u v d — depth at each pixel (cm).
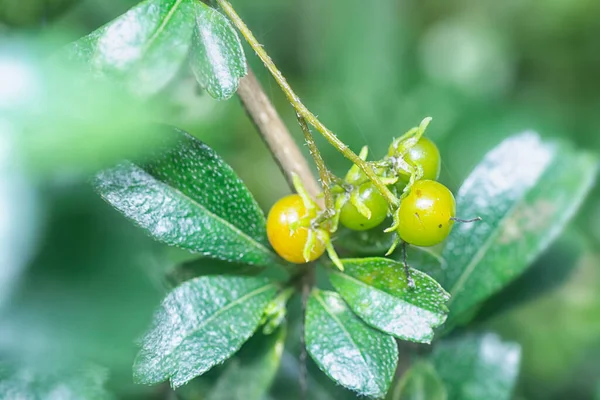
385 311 13
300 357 15
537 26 33
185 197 13
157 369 13
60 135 10
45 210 10
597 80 31
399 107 26
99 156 10
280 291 14
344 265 14
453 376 16
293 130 23
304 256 13
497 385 15
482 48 33
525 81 33
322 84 27
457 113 26
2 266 10
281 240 13
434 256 14
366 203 13
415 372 15
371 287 14
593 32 32
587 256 21
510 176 15
